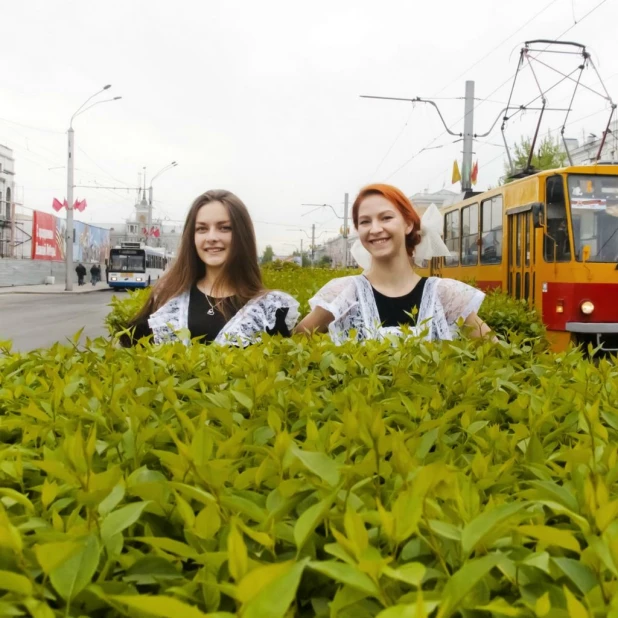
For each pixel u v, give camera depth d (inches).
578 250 410.9
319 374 107.9
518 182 470.0
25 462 60.5
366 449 63.6
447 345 119.1
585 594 38.5
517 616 38.4
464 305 179.6
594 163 443.5
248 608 32.4
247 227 175.8
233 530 38.1
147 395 79.4
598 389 92.0
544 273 426.3
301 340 132.3
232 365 108.0
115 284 1657.2
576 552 45.0
